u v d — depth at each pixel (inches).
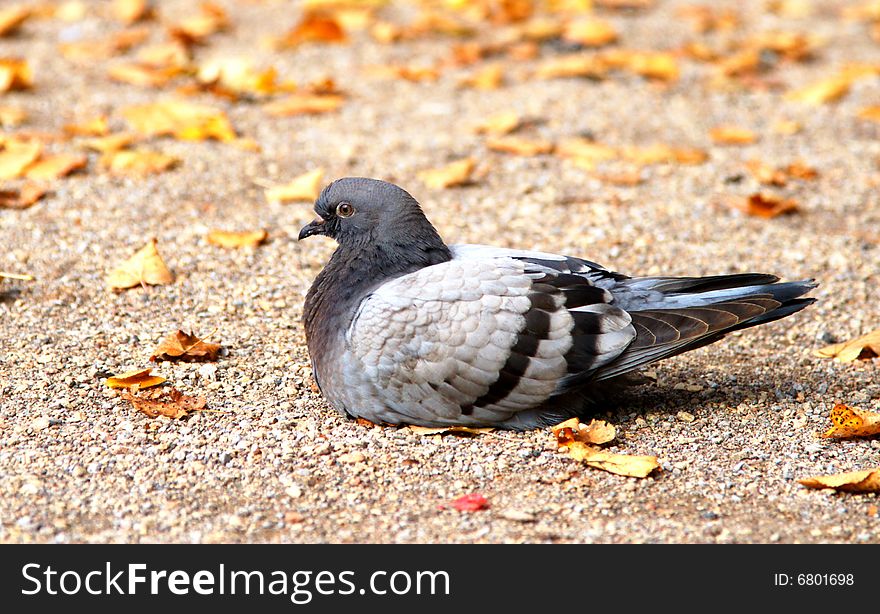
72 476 243.6
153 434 261.6
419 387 260.8
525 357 257.3
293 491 241.0
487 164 441.4
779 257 377.4
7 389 278.4
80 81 500.7
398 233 275.7
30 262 346.6
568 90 522.3
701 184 432.8
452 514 234.4
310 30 563.8
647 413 282.0
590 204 411.8
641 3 661.3
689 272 365.7
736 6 686.5
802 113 511.8
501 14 614.2
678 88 535.5
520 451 258.5
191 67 507.8
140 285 337.4
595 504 239.3
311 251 369.4
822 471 253.9
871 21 663.1
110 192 397.1
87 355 298.5
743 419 278.8
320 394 287.1
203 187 406.6
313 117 478.9
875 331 321.7
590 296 263.4
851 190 433.4
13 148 409.7
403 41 583.8
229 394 283.6
